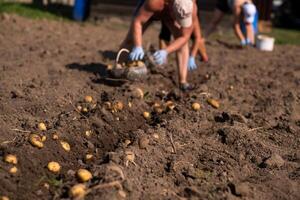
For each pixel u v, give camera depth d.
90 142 2.65
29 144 2.42
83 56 4.54
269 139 2.95
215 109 3.39
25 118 2.78
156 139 2.70
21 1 8.60
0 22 6.02
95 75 3.87
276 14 10.48
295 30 9.88
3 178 2.15
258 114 3.39
